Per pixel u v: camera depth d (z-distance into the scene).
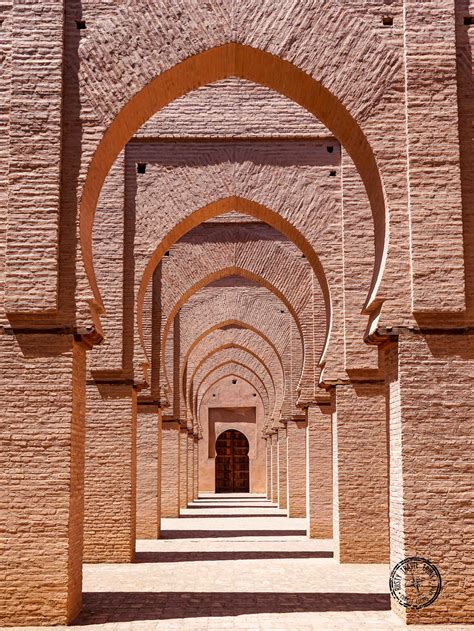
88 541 12.82
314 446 16.61
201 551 14.38
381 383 12.85
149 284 17.28
